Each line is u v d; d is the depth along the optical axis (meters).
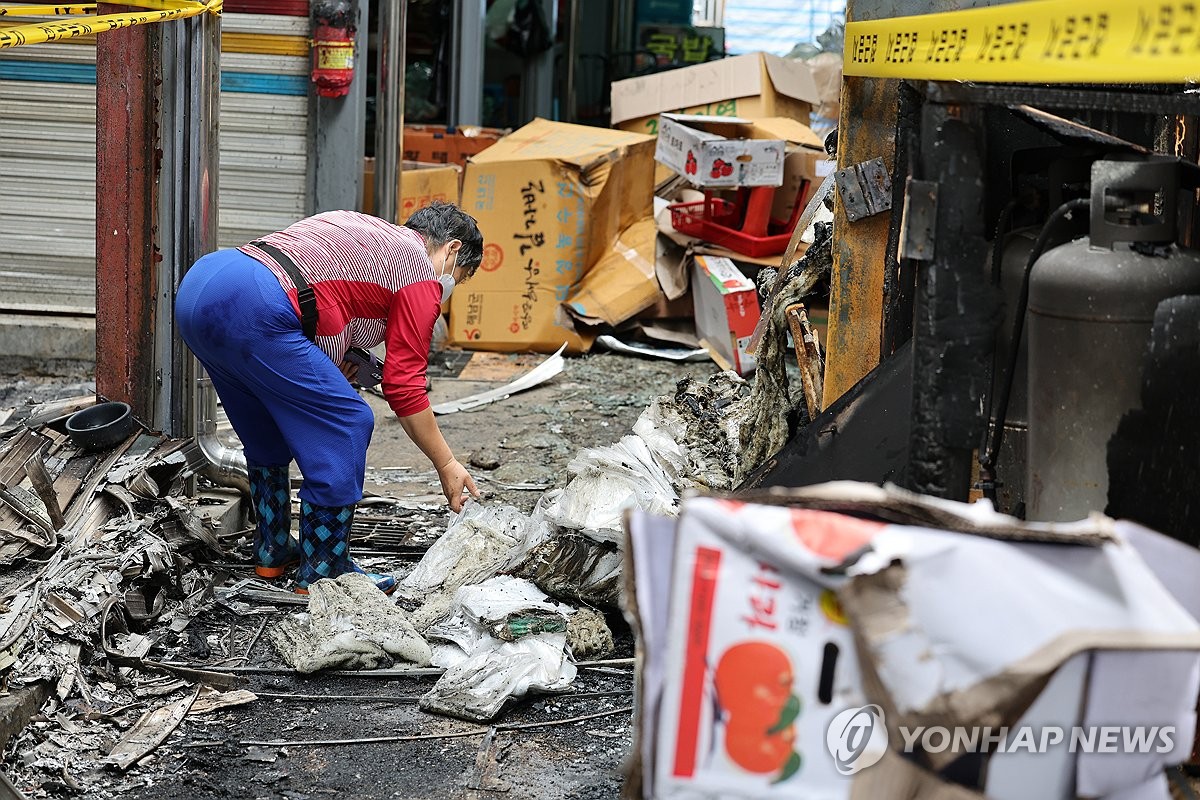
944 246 2.30
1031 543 1.75
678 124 8.20
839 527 1.74
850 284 3.73
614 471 4.12
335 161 7.46
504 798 2.93
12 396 6.74
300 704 3.38
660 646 1.79
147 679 3.43
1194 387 2.25
